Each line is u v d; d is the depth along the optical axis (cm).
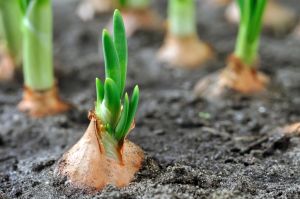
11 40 70
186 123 62
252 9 64
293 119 63
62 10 88
